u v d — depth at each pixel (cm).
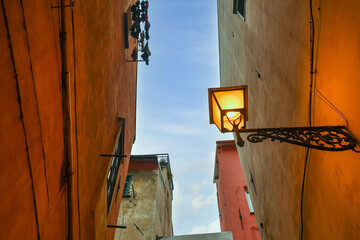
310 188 405
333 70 303
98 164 512
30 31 231
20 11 215
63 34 301
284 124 520
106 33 570
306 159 390
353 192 276
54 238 290
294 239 514
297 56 429
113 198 657
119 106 754
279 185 594
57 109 292
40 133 251
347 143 279
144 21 898
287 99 493
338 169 308
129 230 1270
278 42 525
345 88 277
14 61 204
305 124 406
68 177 318
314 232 402
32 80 234
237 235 1401
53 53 280
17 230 213
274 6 540
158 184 1498
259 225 871
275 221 655
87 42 424
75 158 354
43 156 258
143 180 1483
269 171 675
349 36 264
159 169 1597
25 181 224
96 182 491
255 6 689
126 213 1333
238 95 395
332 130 283
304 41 396
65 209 320
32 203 238
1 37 189
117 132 668
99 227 472
